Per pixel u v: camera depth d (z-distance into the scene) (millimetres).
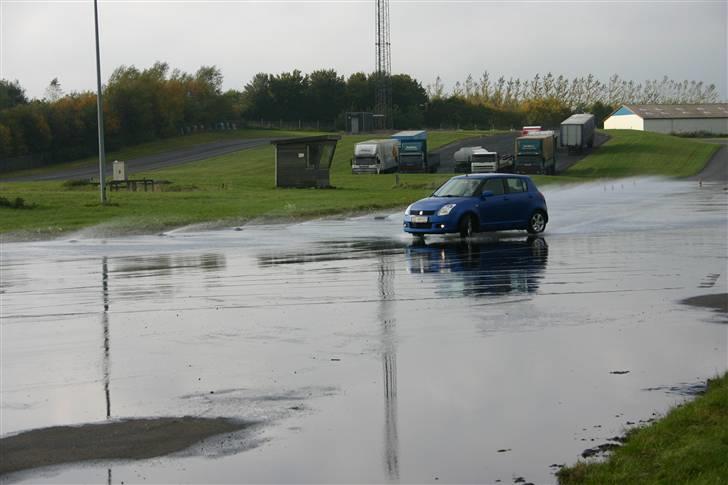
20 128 103500
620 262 19344
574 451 7281
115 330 12477
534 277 17141
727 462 6578
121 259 21328
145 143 121938
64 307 14414
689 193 51000
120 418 8430
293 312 13656
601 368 9969
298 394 9133
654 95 182875
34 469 7125
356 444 7578
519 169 74812
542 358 10461
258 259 20828
